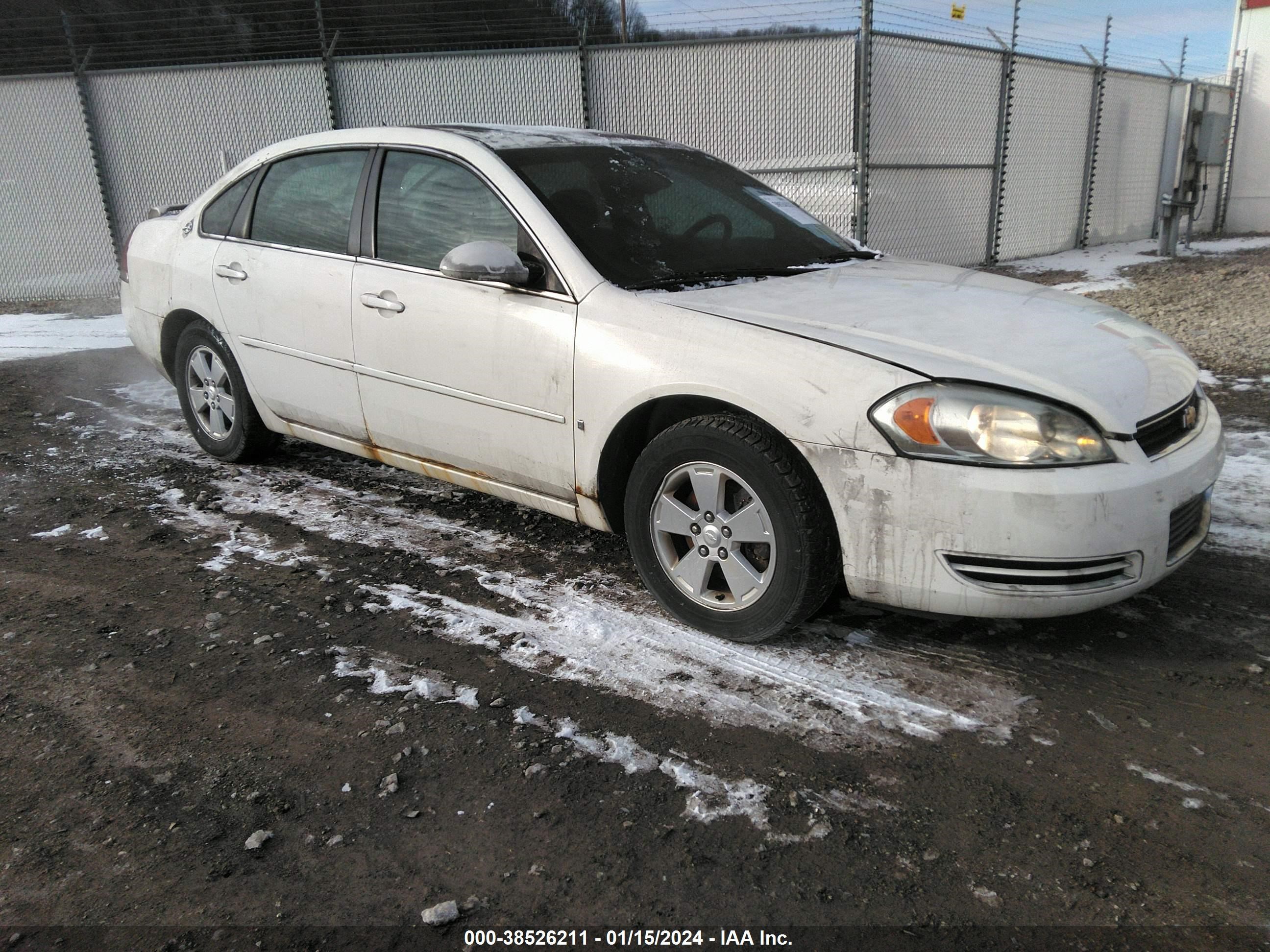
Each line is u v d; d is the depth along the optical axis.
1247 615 3.02
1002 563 2.43
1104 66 13.24
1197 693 2.61
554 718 2.54
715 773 2.31
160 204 11.12
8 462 4.83
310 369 3.92
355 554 3.65
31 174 10.94
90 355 7.57
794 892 1.93
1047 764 2.32
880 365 2.52
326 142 3.96
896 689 2.66
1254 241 14.71
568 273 3.07
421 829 2.13
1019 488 2.36
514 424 3.23
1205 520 2.81
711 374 2.69
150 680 2.75
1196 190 12.97
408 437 3.65
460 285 3.30
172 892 1.95
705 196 3.73
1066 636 2.93
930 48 11.00
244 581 3.41
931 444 2.42
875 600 2.63
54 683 2.74
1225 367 6.11
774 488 2.63
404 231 3.55
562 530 3.87
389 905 1.91
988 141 12.05
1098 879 1.95
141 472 4.65
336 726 2.51
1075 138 13.38
